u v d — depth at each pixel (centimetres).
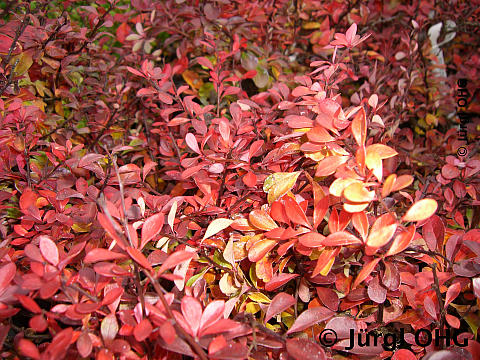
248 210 40
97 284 31
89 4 65
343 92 66
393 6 78
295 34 70
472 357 32
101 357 27
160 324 27
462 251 36
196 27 60
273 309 31
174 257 27
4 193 38
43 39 47
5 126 42
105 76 55
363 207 29
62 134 51
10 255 35
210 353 26
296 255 36
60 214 37
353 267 40
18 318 38
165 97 45
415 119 70
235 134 43
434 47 74
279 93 51
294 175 34
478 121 66
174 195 45
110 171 40
